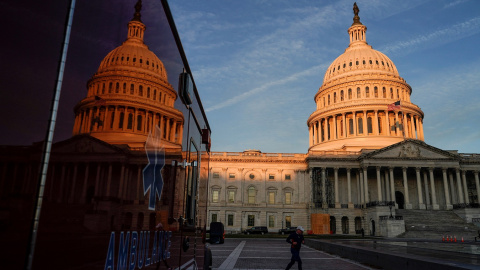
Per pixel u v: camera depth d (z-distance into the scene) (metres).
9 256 2.19
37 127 2.47
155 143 4.78
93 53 3.23
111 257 3.46
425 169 82.00
